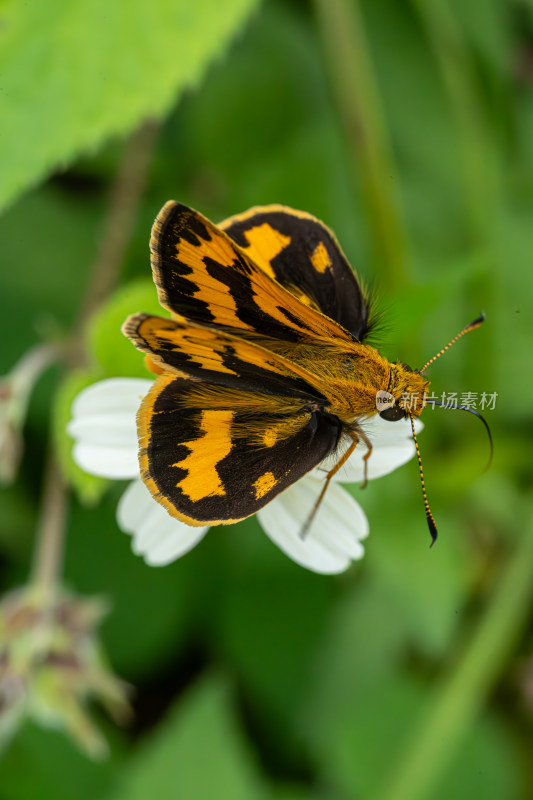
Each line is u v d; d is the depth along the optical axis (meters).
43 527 0.25
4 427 0.25
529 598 0.27
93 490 0.24
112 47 0.24
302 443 0.23
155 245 0.23
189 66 0.24
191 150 0.28
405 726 0.27
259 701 0.27
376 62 0.29
